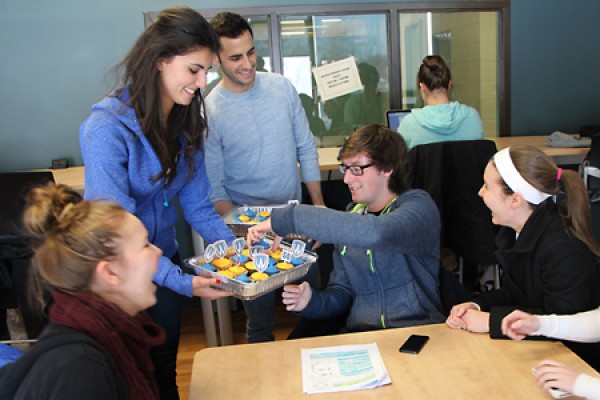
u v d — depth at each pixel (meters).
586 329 1.31
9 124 3.47
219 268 1.51
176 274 1.47
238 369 1.26
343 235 1.49
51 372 0.83
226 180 2.37
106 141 1.43
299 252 1.62
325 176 3.18
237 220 2.02
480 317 1.39
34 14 3.36
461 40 3.71
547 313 1.43
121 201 1.45
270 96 2.29
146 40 1.44
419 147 2.63
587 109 3.84
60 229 0.95
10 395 0.85
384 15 3.60
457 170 2.59
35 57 3.41
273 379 1.21
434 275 1.68
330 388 1.17
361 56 3.66
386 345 1.33
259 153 2.28
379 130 1.71
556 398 1.09
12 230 2.26
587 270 1.40
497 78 3.79
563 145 3.14
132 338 0.99
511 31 3.70
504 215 1.53
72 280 0.95
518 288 1.56
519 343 1.32
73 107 3.48
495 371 1.20
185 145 1.67
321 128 3.76
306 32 3.58
